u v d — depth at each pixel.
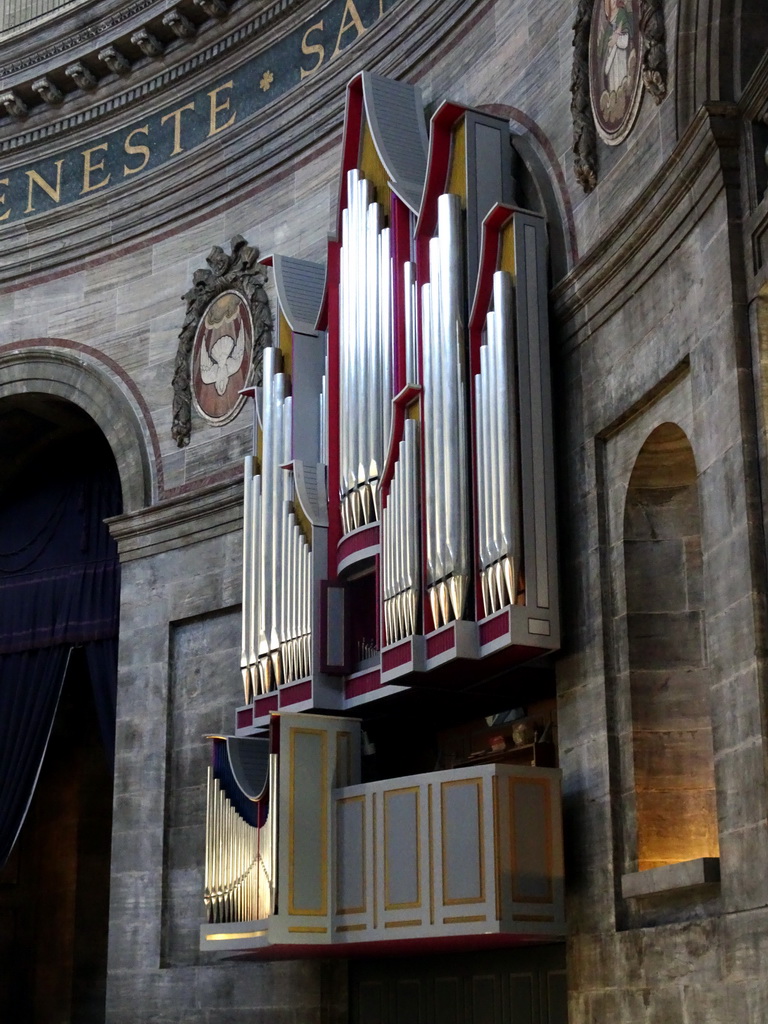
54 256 20.55
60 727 23.09
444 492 12.85
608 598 12.18
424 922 12.27
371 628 14.79
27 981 22.53
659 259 11.60
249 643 15.74
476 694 13.79
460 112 14.05
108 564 21.09
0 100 20.78
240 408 18.27
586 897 11.92
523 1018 13.72
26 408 20.94
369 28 17.42
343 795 13.34
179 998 16.69
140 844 17.58
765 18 11.23
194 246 19.42
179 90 19.98
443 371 13.16
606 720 11.90
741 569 9.97
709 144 10.73
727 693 10.04
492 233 13.26
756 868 9.52
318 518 14.94
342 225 15.62
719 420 10.46
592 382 12.61
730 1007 9.77
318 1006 15.62
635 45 12.36
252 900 13.51
